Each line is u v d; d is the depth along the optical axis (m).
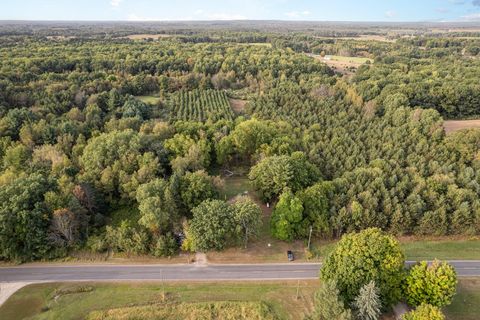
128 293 63.03
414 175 89.31
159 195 76.25
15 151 93.69
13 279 65.38
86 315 58.38
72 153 99.31
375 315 52.62
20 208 69.50
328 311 52.28
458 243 78.81
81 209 75.19
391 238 61.50
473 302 63.38
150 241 72.38
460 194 80.50
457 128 132.50
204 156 103.12
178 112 140.00
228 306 60.59
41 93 130.50
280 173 86.81
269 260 72.56
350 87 154.88
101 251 72.19
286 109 139.88
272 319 58.25
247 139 107.88
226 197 93.38
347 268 57.59
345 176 89.06
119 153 90.94
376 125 123.19
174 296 62.59
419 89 147.38
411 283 57.53
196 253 73.50
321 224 76.75
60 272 67.38
